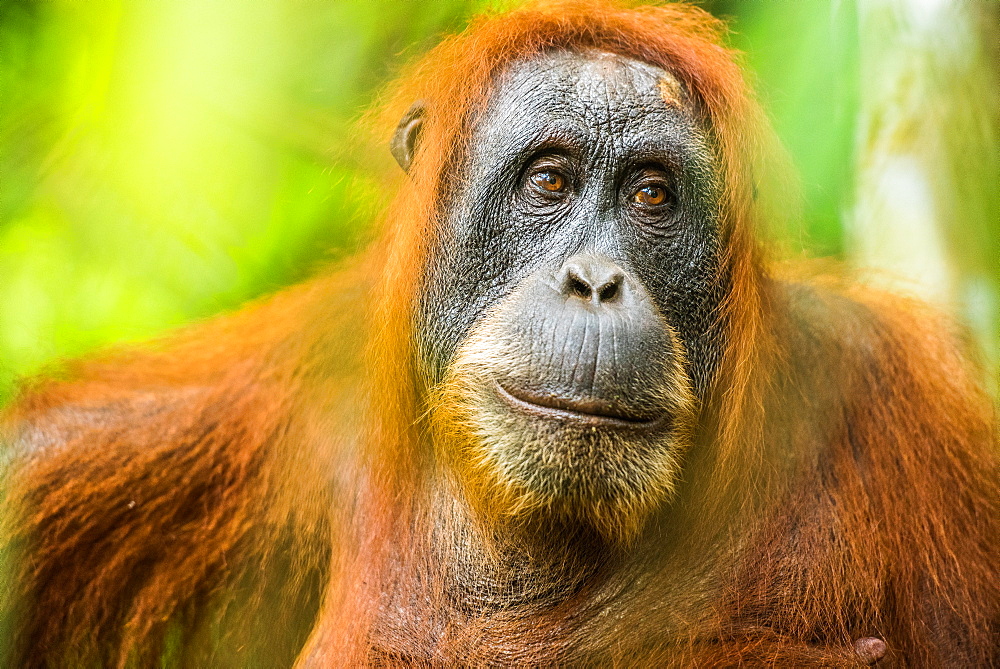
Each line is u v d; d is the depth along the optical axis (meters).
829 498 6.09
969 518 6.13
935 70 7.59
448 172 5.82
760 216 6.09
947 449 6.19
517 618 5.89
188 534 6.95
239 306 7.83
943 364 6.67
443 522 5.99
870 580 5.96
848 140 8.02
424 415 5.98
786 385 6.14
